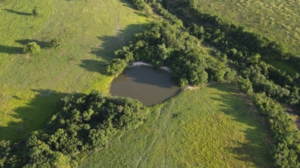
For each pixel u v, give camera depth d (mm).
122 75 96375
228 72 94938
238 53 103000
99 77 93562
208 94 90812
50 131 73375
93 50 102250
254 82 93938
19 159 66625
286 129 78500
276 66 100375
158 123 81188
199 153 74812
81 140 71750
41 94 86500
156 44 103062
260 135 79562
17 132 76062
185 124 81438
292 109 88875
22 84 88625
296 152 73188
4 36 102500
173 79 96125
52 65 95562
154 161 72500
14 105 82500
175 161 72812
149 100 88312
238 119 83688
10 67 93312
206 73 92438
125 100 80125
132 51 99938
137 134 78000
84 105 81375
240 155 74812
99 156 72500
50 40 102938
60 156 66062
